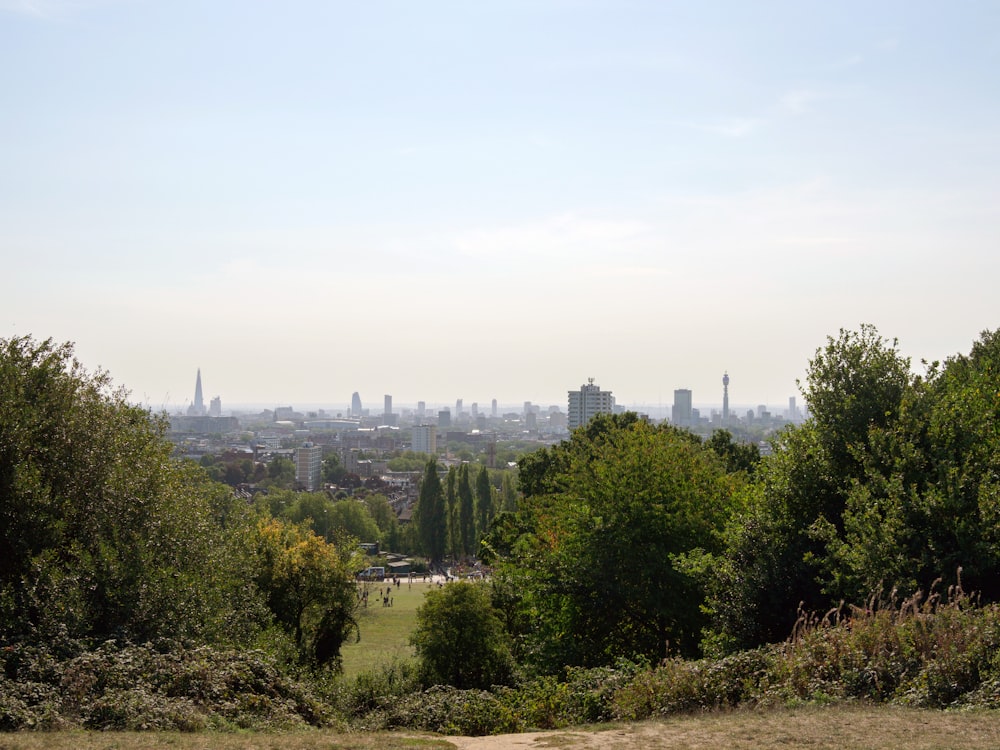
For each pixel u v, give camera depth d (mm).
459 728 16266
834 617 18859
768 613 20109
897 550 16969
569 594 27688
